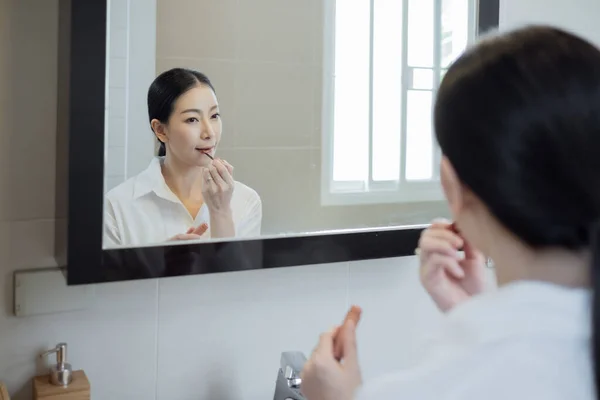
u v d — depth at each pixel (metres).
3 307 0.93
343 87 1.12
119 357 1.00
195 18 1.00
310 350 1.14
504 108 0.57
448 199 0.67
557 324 0.59
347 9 1.13
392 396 0.62
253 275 1.08
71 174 0.85
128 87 0.93
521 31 0.62
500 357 0.59
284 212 1.06
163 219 0.95
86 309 0.98
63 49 0.88
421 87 1.17
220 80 1.03
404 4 1.16
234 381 1.08
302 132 1.09
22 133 0.92
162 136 0.96
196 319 1.05
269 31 1.07
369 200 1.13
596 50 0.59
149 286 1.01
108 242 0.90
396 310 1.21
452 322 0.63
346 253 1.08
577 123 0.56
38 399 0.90
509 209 0.59
